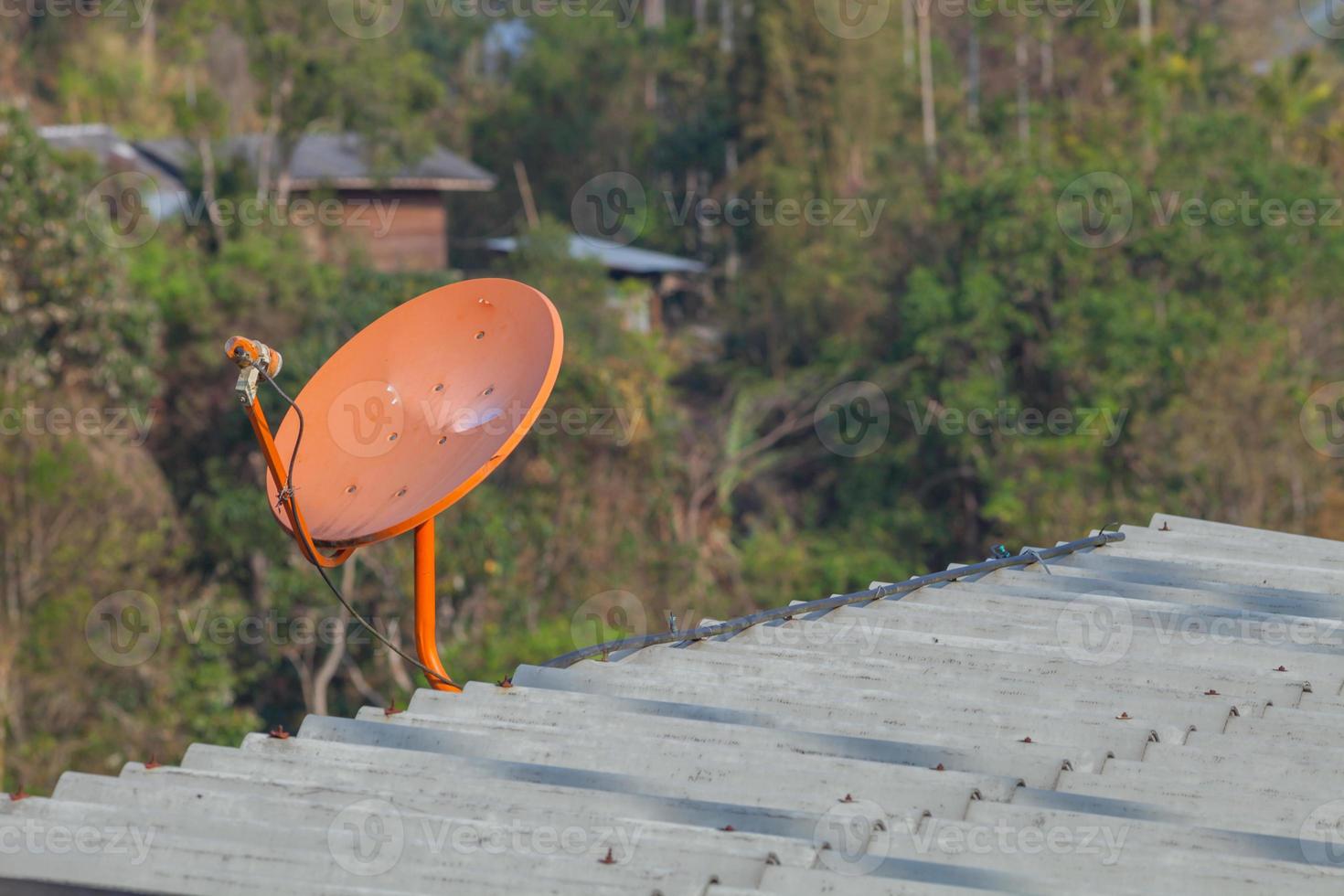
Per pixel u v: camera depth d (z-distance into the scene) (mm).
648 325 120438
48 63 132750
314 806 10531
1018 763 11984
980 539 99812
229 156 96188
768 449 109750
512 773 11641
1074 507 86375
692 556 81750
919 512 101375
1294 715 13086
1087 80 127562
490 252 132625
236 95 106750
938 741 12602
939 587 18266
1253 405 84562
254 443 77562
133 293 75125
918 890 9227
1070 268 98188
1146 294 97688
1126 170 102812
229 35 106500
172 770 11234
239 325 80125
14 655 60969
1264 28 156500
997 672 14844
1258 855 10188
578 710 13328
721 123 140375
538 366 13586
